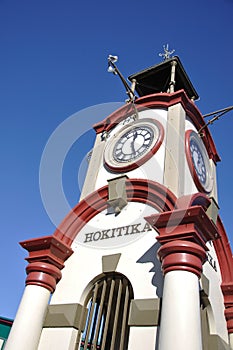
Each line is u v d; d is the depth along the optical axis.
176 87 17.52
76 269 10.89
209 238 9.35
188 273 8.22
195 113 14.77
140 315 8.76
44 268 10.48
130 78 17.30
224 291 11.49
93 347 9.23
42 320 9.88
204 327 9.72
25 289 10.33
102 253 10.80
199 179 12.86
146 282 9.42
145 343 8.27
